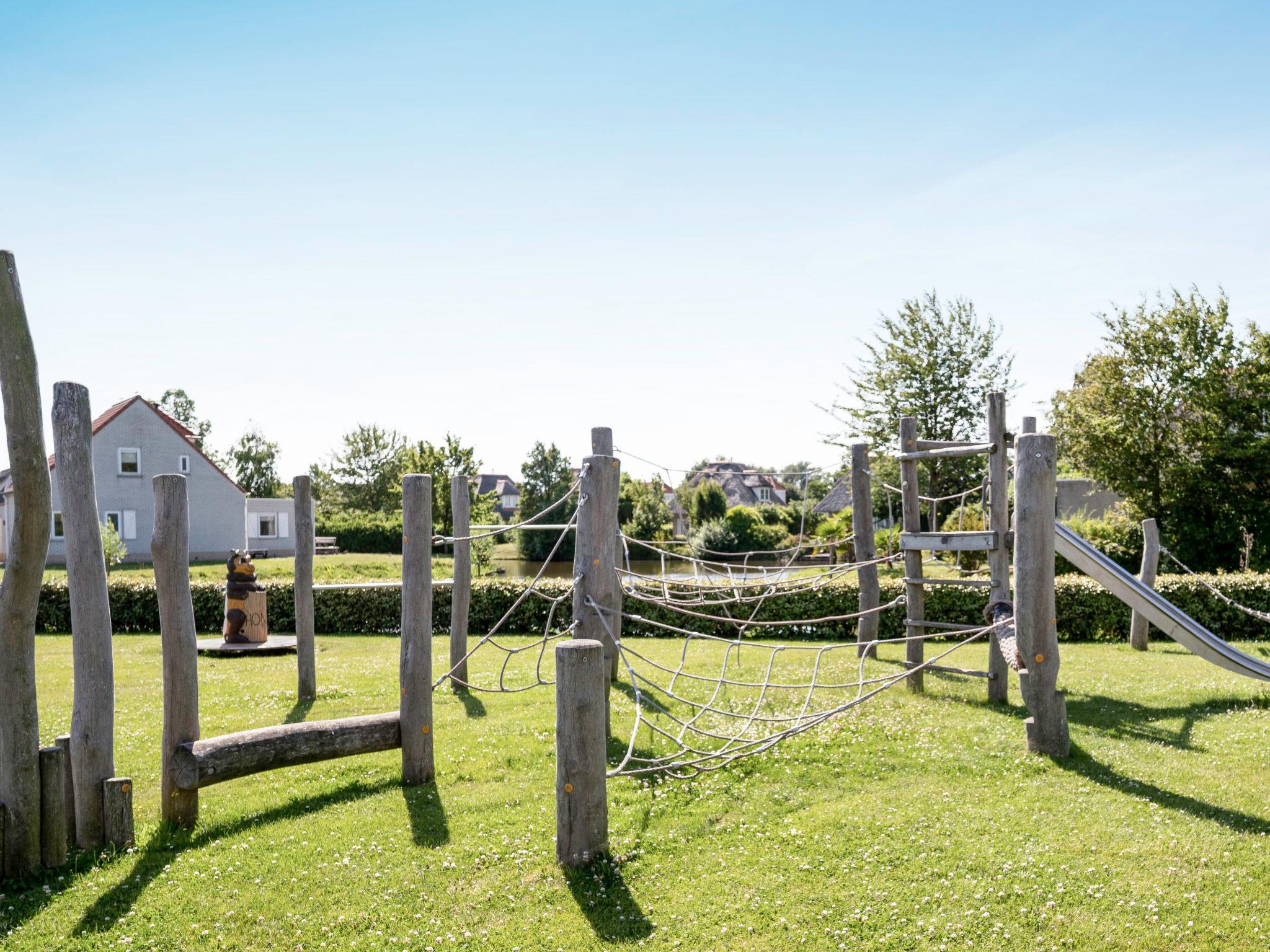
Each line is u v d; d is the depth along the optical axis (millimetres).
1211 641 9578
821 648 8406
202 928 4766
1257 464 23234
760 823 6191
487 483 91750
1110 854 5516
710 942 4652
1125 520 24750
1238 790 6590
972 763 7387
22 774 5250
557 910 4992
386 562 34531
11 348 4852
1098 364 25828
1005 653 8180
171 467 41656
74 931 4715
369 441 64250
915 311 27547
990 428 9805
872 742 8062
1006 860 5465
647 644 14469
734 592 15727
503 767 7383
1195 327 24312
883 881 5266
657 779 7164
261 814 6332
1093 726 8547
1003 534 9719
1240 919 4695
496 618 16422
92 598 5547
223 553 43156
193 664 6098
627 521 42125
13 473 4984
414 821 6199
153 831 5961
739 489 71125
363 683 10883
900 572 20812
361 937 4723
